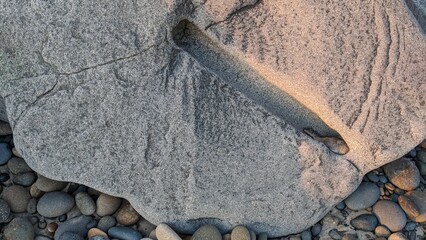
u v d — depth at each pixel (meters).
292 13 1.86
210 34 1.84
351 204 2.07
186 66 1.86
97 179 1.91
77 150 1.90
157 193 1.93
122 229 2.00
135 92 1.85
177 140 1.89
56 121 1.88
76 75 1.85
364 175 2.10
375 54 1.88
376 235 2.04
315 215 1.99
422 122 1.91
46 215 2.04
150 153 1.90
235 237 1.94
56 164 1.91
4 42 1.86
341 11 1.86
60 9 1.81
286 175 1.93
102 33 1.81
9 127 2.20
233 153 1.91
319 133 1.98
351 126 1.90
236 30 1.85
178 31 1.90
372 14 1.88
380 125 1.90
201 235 1.93
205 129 1.89
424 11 2.11
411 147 1.93
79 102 1.86
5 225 2.03
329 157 1.93
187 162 1.90
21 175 2.11
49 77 1.86
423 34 1.90
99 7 1.80
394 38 1.88
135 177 1.91
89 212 2.03
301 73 1.86
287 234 2.01
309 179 1.94
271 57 1.86
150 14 1.80
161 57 1.83
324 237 2.04
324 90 1.87
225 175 1.92
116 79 1.84
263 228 1.99
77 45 1.82
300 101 1.92
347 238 2.01
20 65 1.87
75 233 1.97
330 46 1.86
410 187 2.11
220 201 1.94
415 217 2.06
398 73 1.89
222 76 1.93
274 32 1.86
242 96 1.90
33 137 1.90
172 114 1.87
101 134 1.88
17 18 1.83
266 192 1.94
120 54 1.82
